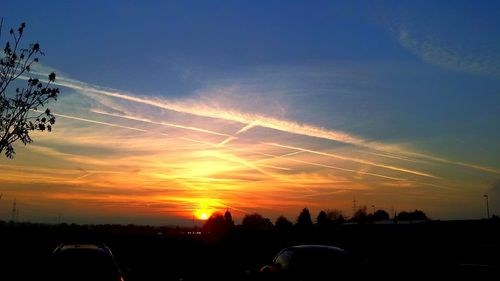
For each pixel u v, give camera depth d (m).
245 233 61.81
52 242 44.88
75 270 11.70
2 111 11.88
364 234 47.31
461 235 46.06
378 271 14.35
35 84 12.08
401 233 47.78
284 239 50.97
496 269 19.27
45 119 12.23
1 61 12.15
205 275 27.20
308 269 13.38
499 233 45.41
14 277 19.17
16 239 46.34
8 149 11.88
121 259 38.41
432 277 20.19
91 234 64.00
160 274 27.66
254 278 16.92
